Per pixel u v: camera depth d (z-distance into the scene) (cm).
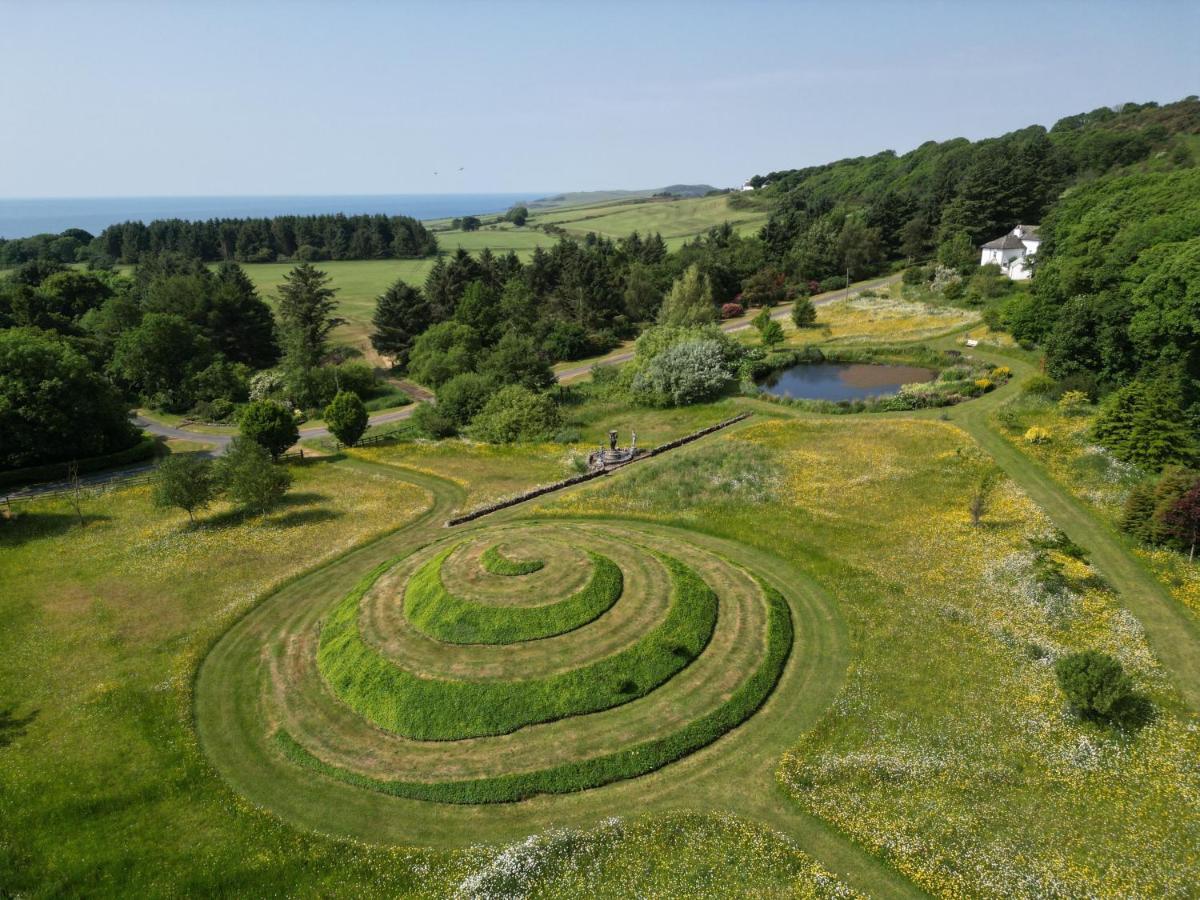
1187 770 2473
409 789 2594
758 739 2798
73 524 5062
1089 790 2422
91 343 9762
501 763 2683
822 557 4162
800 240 14475
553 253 14512
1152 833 2236
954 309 10488
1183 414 5175
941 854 2202
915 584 3797
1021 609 3484
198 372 9606
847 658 3259
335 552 4544
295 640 3612
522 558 3769
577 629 3312
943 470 5281
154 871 2258
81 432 6475
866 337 9719
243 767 2766
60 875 2228
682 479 5388
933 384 7369
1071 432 5603
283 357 11238
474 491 5619
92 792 2584
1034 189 13325
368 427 8094
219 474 5106
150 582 4200
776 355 9212
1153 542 3994
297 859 2319
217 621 3759
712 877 2189
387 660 3192
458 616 3350
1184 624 3328
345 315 13925
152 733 2917
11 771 2684
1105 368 6344
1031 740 2658
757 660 3212
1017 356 8044
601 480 5644
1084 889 2053
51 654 3481
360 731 2923
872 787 2502
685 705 2947
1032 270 11094
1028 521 4375
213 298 11338
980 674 3055
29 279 13250
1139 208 7706
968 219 13425
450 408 7619
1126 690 2633
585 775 2609
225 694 3216
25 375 6253
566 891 2177
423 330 11906
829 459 5662
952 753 2614
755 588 3794
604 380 9375
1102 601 3500
